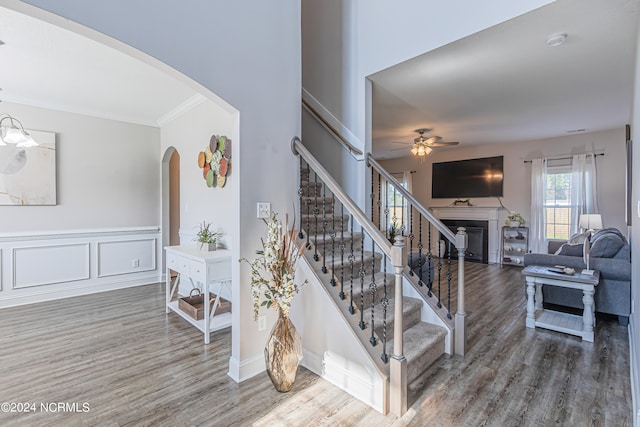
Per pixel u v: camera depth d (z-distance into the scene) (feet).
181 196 14.74
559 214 19.35
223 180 11.46
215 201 12.21
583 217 16.37
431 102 13.17
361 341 6.72
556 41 8.36
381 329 7.34
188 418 6.01
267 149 7.89
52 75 10.57
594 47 8.71
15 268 12.63
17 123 12.70
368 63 10.69
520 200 20.98
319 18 12.49
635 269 7.98
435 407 6.32
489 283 15.94
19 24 7.59
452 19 8.50
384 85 11.48
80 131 14.26
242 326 7.36
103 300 13.43
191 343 9.29
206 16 6.74
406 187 26.11
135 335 9.83
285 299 6.81
